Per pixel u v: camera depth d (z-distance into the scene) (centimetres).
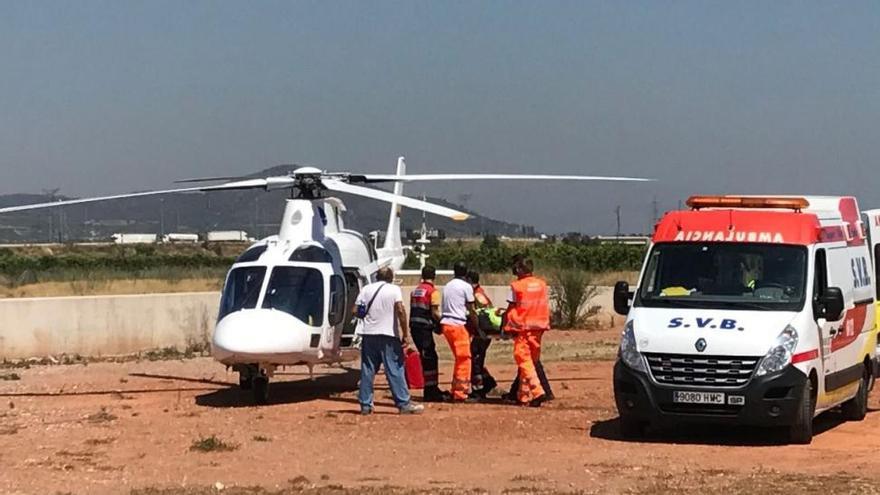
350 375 2033
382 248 2158
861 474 1067
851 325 1428
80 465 1153
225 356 1587
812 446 1262
